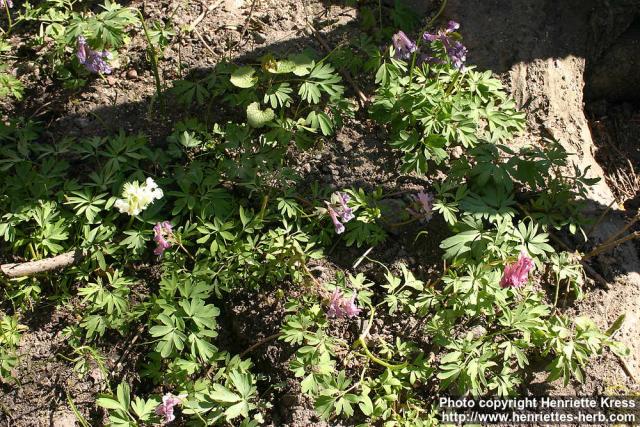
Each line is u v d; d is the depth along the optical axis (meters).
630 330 0.94
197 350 0.90
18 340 0.90
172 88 1.01
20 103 1.01
